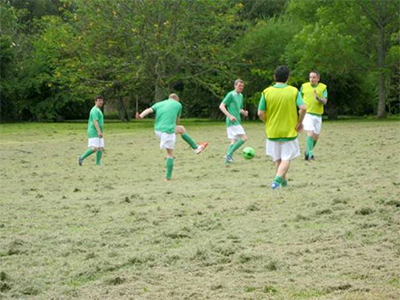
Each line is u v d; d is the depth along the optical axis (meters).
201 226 8.84
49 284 6.38
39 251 7.74
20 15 68.56
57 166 19.09
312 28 53.19
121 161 20.28
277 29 57.78
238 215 9.60
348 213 9.23
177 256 7.15
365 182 12.58
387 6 52.72
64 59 54.03
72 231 8.86
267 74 56.97
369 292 5.65
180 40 50.47
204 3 50.84
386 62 53.69
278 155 12.10
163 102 15.11
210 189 12.71
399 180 12.56
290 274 6.38
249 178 14.65
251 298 5.62
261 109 12.00
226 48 54.06
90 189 13.59
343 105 58.41
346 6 53.22
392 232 8.02
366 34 53.97
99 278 6.54
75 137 34.72
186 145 26.70
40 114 63.16
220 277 6.34
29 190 13.63
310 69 53.22
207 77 54.19
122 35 50.22
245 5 66.00
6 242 8.22
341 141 25.55
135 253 7.41
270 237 8.02
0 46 60.84
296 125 11.95
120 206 10.90
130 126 47.88
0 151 24.91
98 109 19.11
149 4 49.44
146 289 6.03
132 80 51.34
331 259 6.87
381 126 37.91
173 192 12.38
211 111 63.50
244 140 18.14
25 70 63.66
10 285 6.28
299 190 11.77
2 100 63.31
